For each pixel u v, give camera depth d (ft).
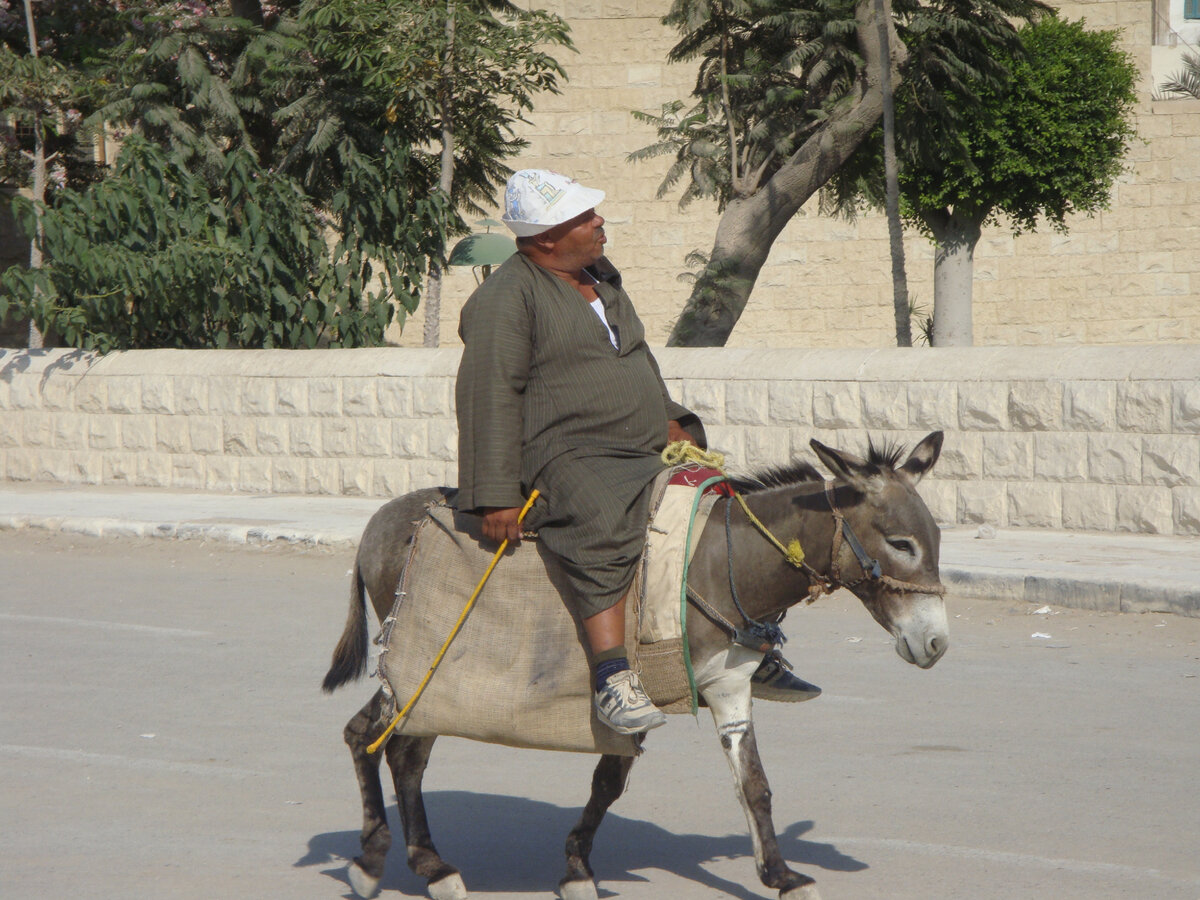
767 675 23.21
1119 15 128.88
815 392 68.90
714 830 27.32
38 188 109.50
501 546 21.85
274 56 96.48
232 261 89.51
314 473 83.87
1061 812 27.86
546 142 134.92
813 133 92.58
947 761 31.86
